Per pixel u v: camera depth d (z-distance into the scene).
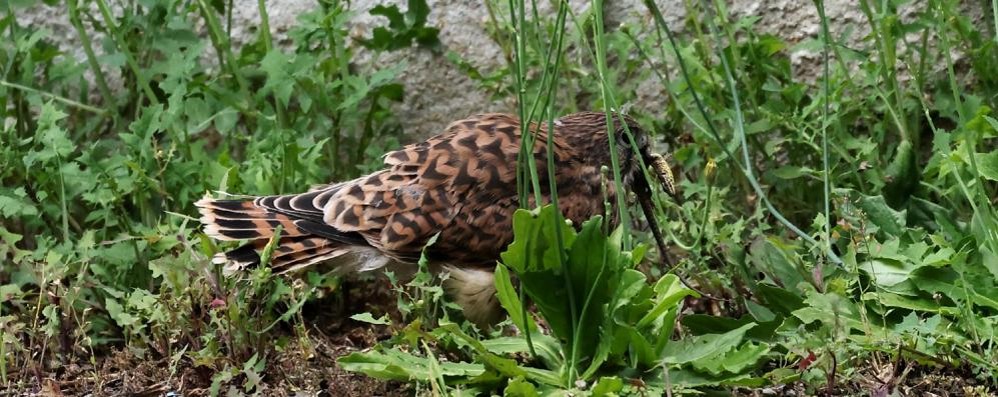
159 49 11.97
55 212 11.16
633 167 10.73
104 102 13.00
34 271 10.04
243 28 12.93
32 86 11.89
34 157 10.72
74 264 10.72
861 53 10.78
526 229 8.23
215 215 9.82
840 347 8.59
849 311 9.27
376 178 9.88
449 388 8.48
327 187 10.11
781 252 9.94
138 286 10.70
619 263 8.23
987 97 11.15
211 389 8.80
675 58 12.16
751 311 9.59
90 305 10.48
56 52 12.41
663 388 8.32
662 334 8.57
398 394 8.75
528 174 9.95
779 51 12.05
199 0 11.66
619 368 8.58
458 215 9.75
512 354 8.95
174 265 9.58
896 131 11.52
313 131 11.84
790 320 9.23
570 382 8.36
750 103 11.65
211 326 9.57
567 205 10.25
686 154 11.45
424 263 9.16
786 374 8.56
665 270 10.77
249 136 11.88
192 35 12.02
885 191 10.66
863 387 8.69
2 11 11.97
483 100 12.55
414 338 8.59
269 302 9.64
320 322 11.26
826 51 9.93
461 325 9.77
